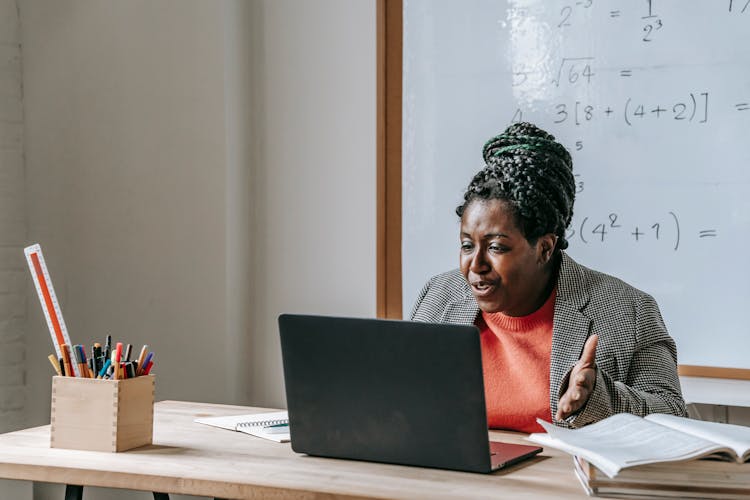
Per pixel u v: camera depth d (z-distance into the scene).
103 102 3.00
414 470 1.39
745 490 1.21
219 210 2.85
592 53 2.54
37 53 3.08
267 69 2.89
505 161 1.95
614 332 1.80
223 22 2.81
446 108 2.70
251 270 2.93
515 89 2.62
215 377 2.86
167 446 1.57
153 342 2.94
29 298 3.11
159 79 2.92
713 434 1.28
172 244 2.91
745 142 2.39
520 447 1.53
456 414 1.36
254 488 1.30
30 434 1.69
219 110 2.83
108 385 1.53
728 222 2.42
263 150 2.90
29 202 3.11
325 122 2.82
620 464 1.18
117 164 2.98
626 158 2.51
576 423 1.54
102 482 1.40
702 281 2.44
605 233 2.54
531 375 1.88
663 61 2.46
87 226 3.03
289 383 1.47
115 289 2.99
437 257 2.73
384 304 2.79
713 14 2.41
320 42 2.82
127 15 2.96
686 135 2.45
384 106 2.77
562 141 2.57
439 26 2.70
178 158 2.90
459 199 2.70
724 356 2.43
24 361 3.11
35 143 3.09
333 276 2.82
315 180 2.84
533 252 1.90
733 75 2.40
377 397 1.41
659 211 2.48
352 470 1.38
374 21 2.75
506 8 2.62
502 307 1.91
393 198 2.77
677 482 1.22
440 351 1.35
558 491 1.26
